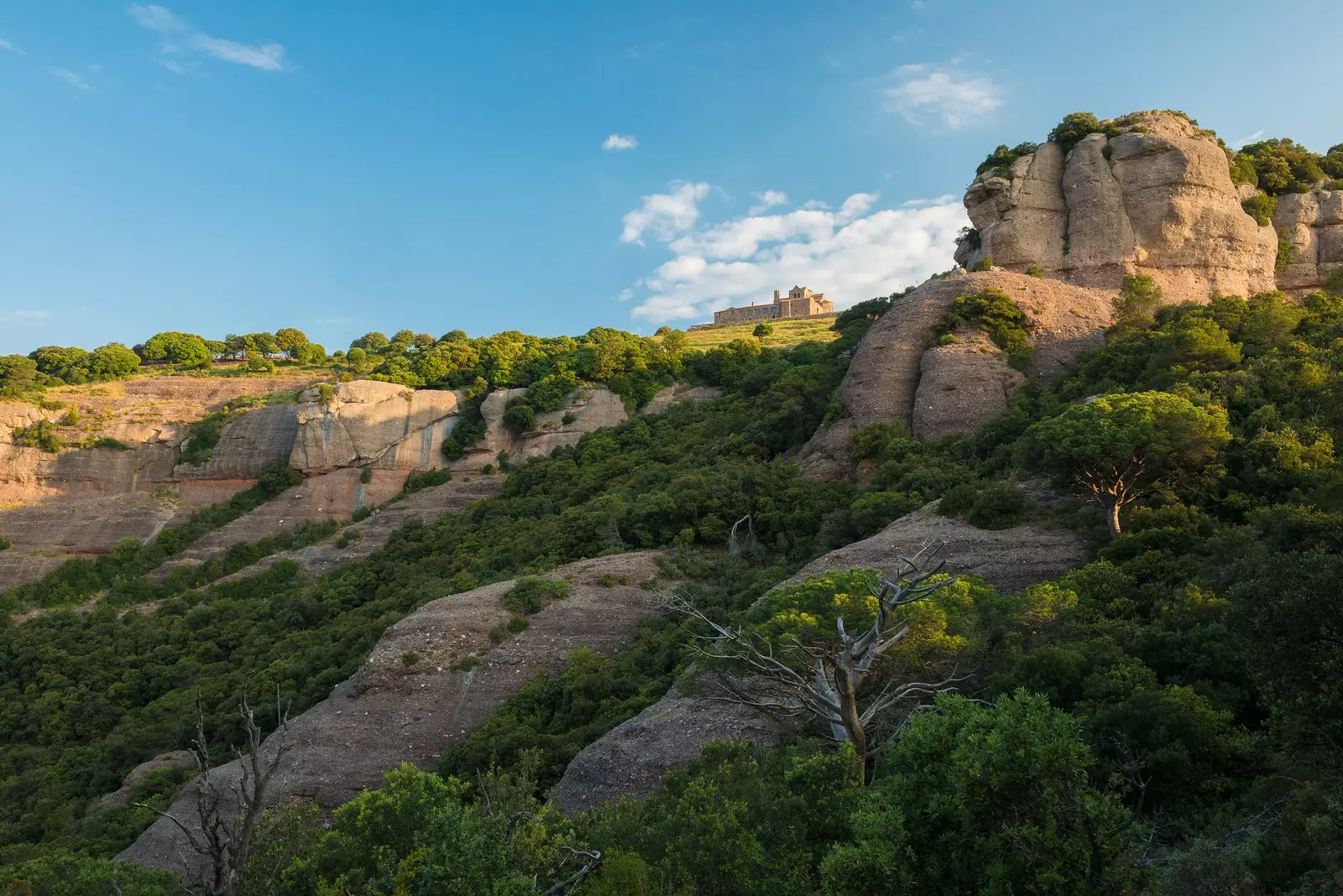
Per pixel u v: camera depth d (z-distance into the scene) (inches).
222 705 1987.0
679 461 2687.0
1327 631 564.1
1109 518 1406.3
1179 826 697.6
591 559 2000.5
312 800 1371.8
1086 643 919.0
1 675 2591.0
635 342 3826.3
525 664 1608.0
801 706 936.3
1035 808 513.0
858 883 510.9
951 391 2207.2
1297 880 526.3
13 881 853.8
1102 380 2063.2
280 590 2965.1
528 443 3474.4
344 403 3560.5
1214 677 866.1
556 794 1120.8
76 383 4360.2
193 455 3678.6
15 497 3563.0
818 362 2999.5
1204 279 2625.5
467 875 593.6
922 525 1561.3
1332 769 561.6
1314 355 1694.1
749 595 1624.0
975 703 606.9
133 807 1547.7
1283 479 1333.7
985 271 2571.4
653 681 1406.3
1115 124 2901.1
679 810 673.0
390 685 1571.1
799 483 2158.0
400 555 2827.3
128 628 2696.9
